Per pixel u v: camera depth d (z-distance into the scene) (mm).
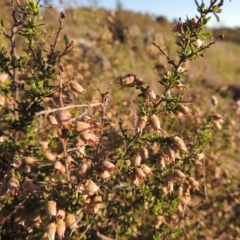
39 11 268
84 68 557
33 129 310
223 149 520
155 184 335
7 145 288
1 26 282
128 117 461
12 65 280
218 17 251
